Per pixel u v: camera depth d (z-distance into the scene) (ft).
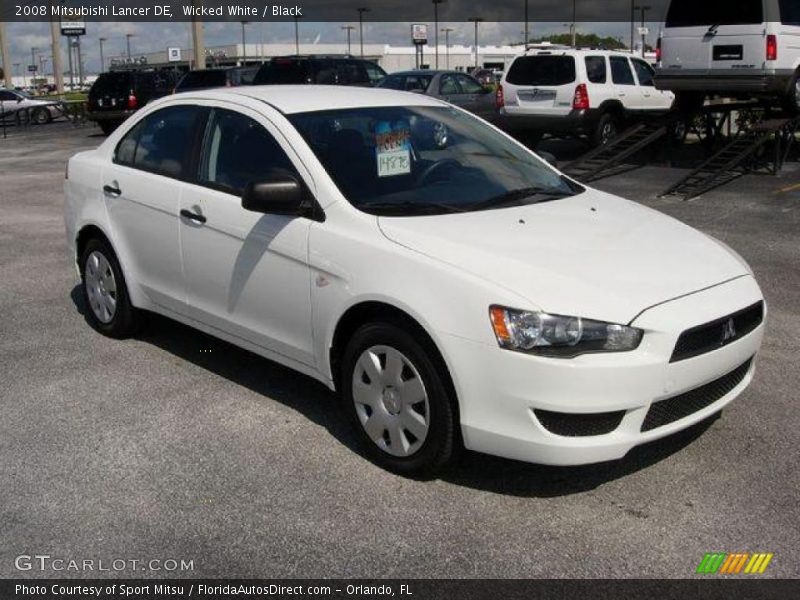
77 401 15.62
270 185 13.37
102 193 18.33
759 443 13.71
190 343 18.75
